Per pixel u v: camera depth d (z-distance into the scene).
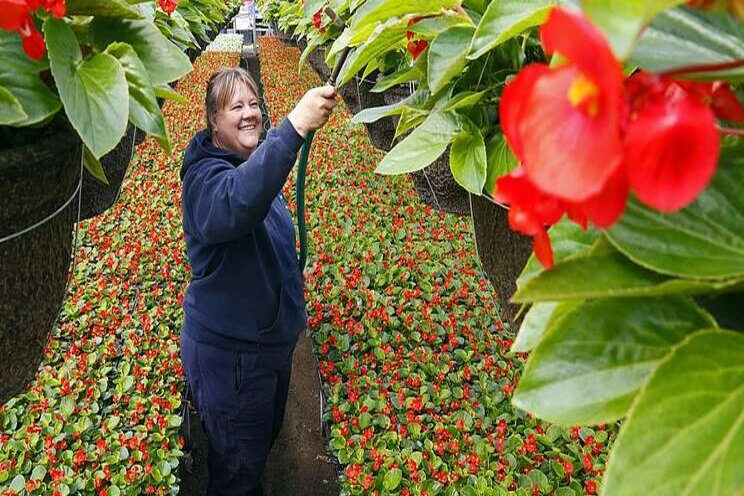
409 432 3.06
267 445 2.62
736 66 0.48
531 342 0.71
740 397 0.50
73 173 1.19
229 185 1.88
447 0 1.25
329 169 6.40
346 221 5.27
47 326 1.21
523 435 3.06
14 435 2.93
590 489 2.66
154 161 6.63
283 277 2.38
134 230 4.96
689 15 0.64
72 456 2.82
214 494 2.74
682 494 0.47
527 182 0.54
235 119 2.33
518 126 0.48
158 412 3.12
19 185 1.00
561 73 0.46
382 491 2.72
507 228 1.34
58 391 3.18
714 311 0.63
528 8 0.94
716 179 0.61
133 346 3.52
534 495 2.60
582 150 0.43
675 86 0.46
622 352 0.59
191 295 2.36
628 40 0.39
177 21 2.85
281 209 2.49
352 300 4.10
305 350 4.30
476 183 1.21
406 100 1.48
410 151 1.24
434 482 2.72
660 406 0.49
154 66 1.20
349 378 3.45
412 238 4.98
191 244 2.25
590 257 0.58
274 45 15.02
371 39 1.44
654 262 0.55
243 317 2.29
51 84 1.10
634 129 0.44
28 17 0.95
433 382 3.42
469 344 3.73
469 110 1.32
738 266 0.56
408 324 3.81
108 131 1.00
